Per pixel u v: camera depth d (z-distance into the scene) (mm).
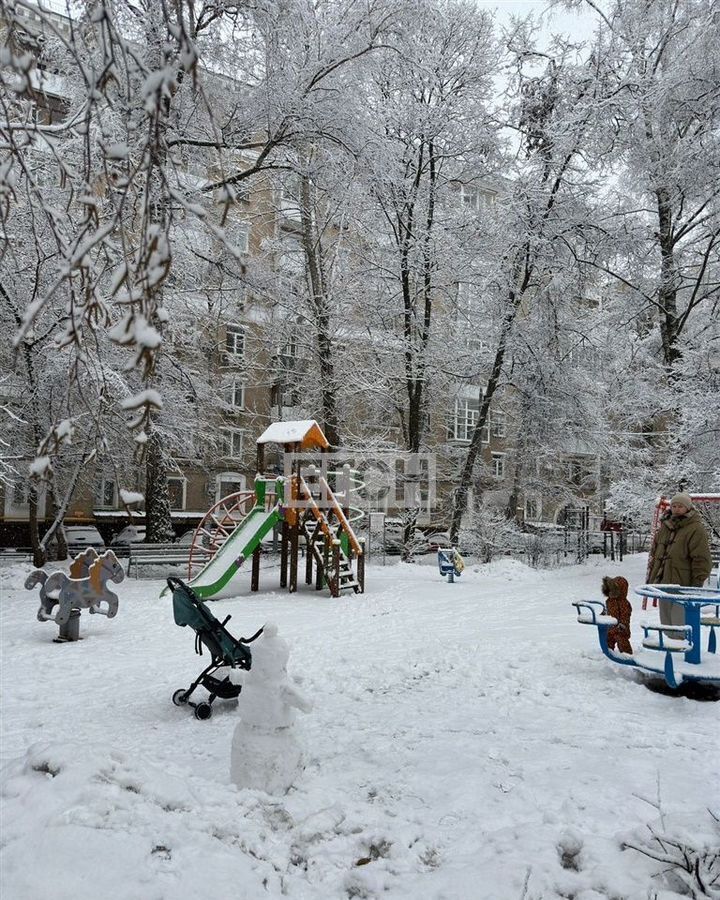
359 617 11969
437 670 7590
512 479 30594
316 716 6004
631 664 6789
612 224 20719
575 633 9594
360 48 15844
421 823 3805
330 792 4141
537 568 22078
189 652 9055
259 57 14758
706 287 21547
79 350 3047
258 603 13805
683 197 19516
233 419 33000
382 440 23734
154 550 19453
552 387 23062
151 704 6641
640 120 18969
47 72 10094
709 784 4215
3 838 3123
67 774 3551
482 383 24844
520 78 21719
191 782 4117
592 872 3023
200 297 20188
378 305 23719
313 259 23281
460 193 24625
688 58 18219
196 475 34625
